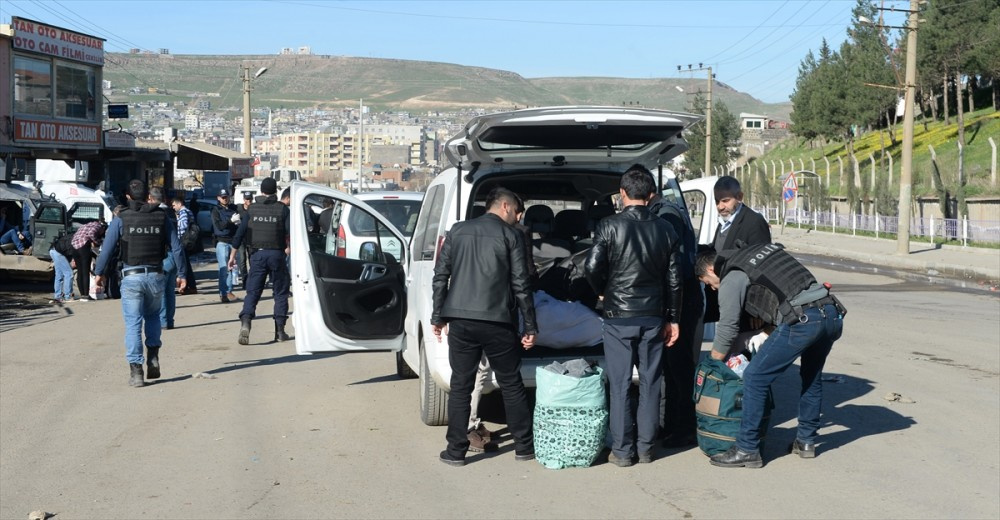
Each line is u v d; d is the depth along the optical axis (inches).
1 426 308.0
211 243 1467.8
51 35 1093.1
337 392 362.3
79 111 1167.6
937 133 2319.1
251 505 229.5
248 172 1878.7
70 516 222.4
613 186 339.3
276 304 492.4
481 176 300.8
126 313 370.3
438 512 223.1
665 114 260.2
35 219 744.3
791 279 247.8
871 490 238.4
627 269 252.1
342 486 243.9
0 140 1026.7
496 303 252.8
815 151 2997.0
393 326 346.3
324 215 700.7
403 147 6156.5
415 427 306.7
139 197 369.7
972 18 1963.6
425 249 315.3
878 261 1205.1
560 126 265.6
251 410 331.3
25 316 594.6
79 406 337.1
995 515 220.1
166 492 240.1
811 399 264.8
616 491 238.5
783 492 236.8
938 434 294.5
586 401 256.4
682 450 278.2
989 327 557.3
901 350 463.2
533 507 226.2
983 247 1274.6
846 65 2417.6
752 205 2431.1
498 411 336.5
